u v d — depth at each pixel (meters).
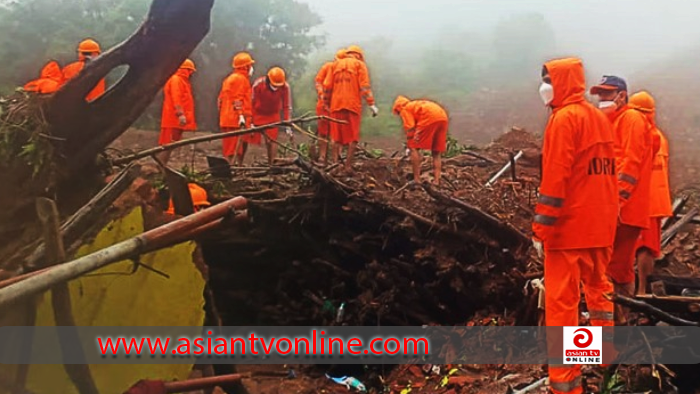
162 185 7.03
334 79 10.41
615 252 6.32
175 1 4.50
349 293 9.52
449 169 11.83
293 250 9.50
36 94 4.54
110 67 4.57
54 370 3.22
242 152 11.41
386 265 8.98
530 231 8.41
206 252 9.38
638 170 6.10
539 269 7.87
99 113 4.64
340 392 8.50
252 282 9.66
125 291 3.78
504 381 6.46
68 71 9.70
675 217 9.09
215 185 9.19
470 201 9.00
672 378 5.54
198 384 3.43
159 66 4.63
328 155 11.24
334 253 9.43
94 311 3.69
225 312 9.68
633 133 6.09
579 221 5.20
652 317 5.73
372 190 9.29
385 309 8.91
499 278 8.18
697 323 5.20
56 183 4.49
